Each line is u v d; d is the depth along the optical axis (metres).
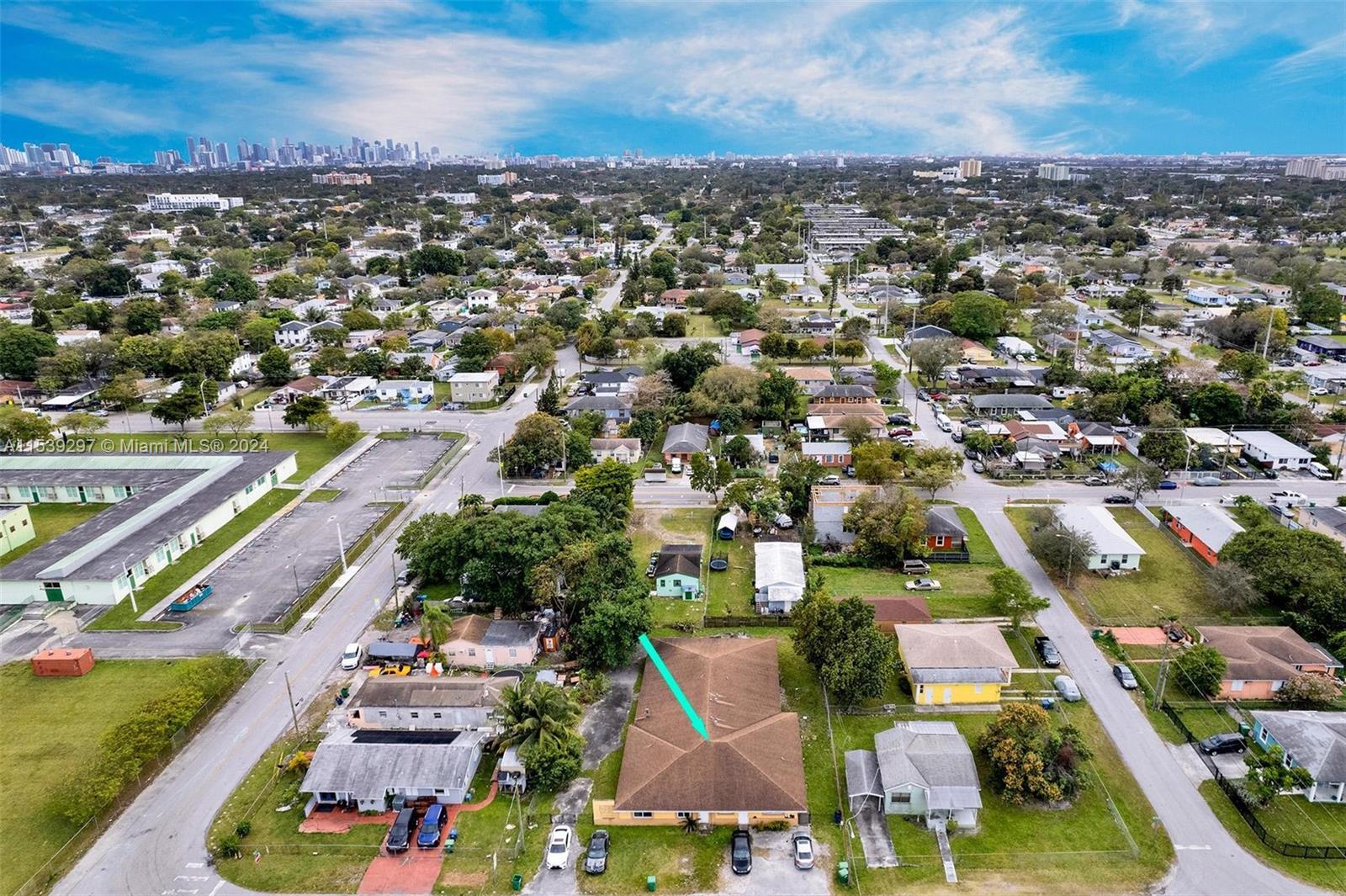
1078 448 112.69
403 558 80.50
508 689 56.28
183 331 179.62
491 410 137.38
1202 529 84.25
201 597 77.12
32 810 51.84
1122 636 69.75
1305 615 68.81
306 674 66.00
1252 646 63.62
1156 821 50.12
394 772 52.50
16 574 77.19
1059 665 65.75
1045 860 47.50
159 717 55.31
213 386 140.75
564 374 156.88
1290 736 53.88
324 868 47.56
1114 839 48.88
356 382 146.38
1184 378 127.31
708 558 85.38
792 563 79.12
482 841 49.34
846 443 113.00
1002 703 61.47
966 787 50.44
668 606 76.56
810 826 50.38
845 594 77.19
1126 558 80.75
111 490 101.06
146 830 50.38
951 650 63.31
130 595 77.69
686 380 139.75
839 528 88.19
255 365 163.12
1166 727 58.53
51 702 62.56
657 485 105.00
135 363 150.50
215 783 54.22
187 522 88.88
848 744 57.62
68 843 49.19
